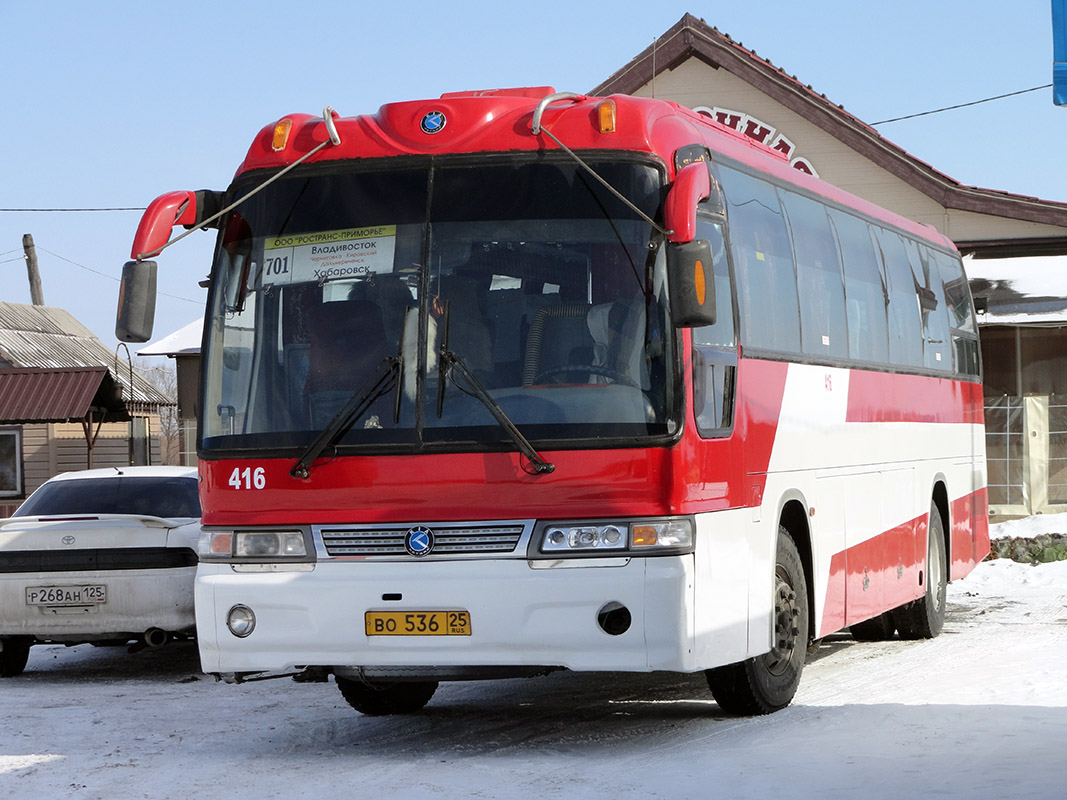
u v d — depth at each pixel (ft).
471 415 26.18
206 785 25.73
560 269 26.58
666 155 27.30
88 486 47.32
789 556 32.55
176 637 42.45
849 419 37.81
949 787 23.44
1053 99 36.76
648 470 25.80
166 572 41.83
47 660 49.52
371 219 27.43
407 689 33.65
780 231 34.06
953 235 83.25
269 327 27.61
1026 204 81.25
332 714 34.63
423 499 26.20
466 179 27.27
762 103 85.20
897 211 83.82
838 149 84.23
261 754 29.09
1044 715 29.91
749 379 30.37
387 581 26.09
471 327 26.55
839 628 36.19
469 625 25.85
